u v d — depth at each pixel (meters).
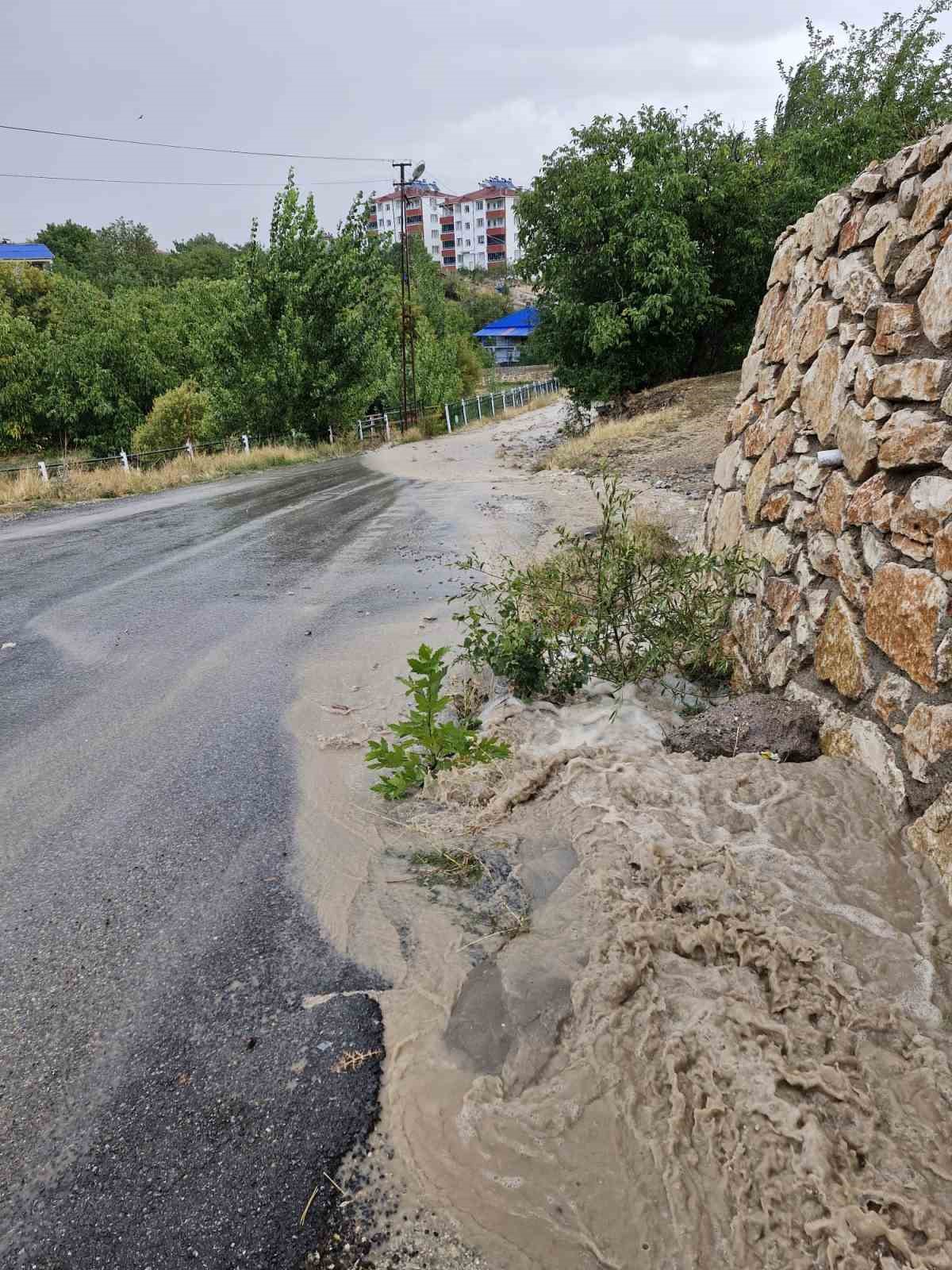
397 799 3.81
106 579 8.59
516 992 2.49
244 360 26.70
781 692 4.07
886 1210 1.81
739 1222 1.84
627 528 7.08
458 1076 2.29
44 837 3.68
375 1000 2.62
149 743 4.61
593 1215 1.91
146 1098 2.33
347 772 4.14
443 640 6.13
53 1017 2.63
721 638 4.89
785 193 21.56
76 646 6.37
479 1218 1.94
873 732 3.23
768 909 2.66
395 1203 2.00
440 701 3.85
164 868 3.40
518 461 20.36
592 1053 2.25
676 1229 1.86
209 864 3.42
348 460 23.56
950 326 2.98
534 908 2.92
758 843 2.99
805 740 3.64
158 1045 2.51
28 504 15.00
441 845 3.38
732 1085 2.12
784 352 4.68
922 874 2.78
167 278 79.75
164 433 26.44
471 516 11.54
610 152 21.33
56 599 7.81
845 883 2.78
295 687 5.35
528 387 52.69
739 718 3.79
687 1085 2.14
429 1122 2.18
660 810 3.25
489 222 113.44
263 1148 2.16
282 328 25.77
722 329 23.88
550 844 3.25
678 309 21.30
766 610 4.38
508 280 101.06
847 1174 1.89
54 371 29.84
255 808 3.85
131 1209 2.03
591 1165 2.01
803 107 26.34
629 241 21.03
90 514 13.77
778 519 4.44
